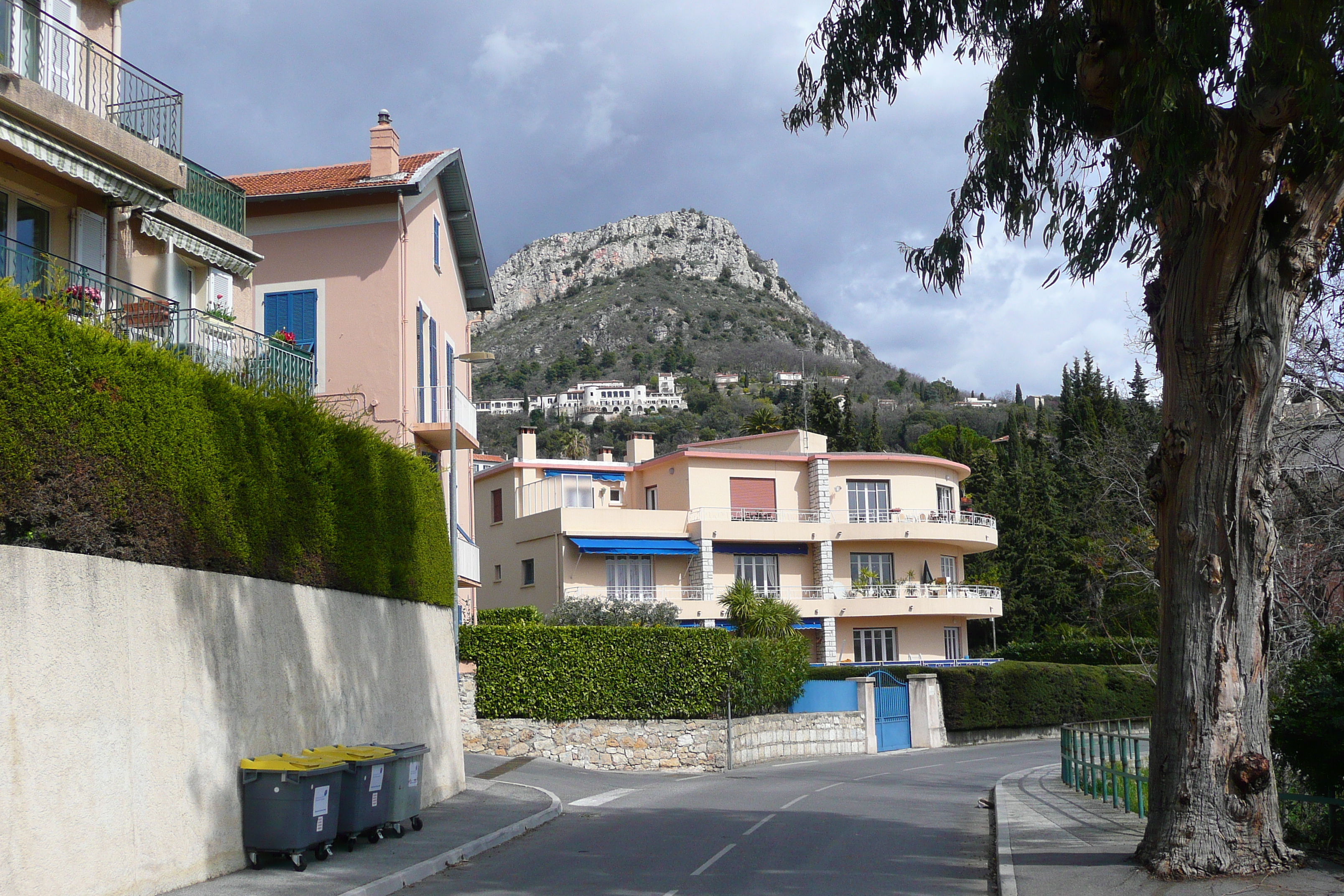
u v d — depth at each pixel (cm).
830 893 1171
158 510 1168
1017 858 1302
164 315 1662
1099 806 1867
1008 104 1247
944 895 1159
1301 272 1174
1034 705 4641
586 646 3095
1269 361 1164
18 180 1655
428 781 1994
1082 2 1171
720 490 5238
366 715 1730
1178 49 1035
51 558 1008
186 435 1229
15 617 958
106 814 1050
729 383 19762
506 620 3841
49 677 991
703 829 1761
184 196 2044
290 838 1270
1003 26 1258
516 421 16975
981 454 7719
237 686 1316
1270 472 1184
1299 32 980
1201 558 1166
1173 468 1193
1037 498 6888
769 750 3475
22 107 1498
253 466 1385
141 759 1112
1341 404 1670
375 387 2789
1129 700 5109
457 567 2777
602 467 5469
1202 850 1127
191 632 1226
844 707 3906
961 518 5628
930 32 1308
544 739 3030
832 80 1347
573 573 4822
